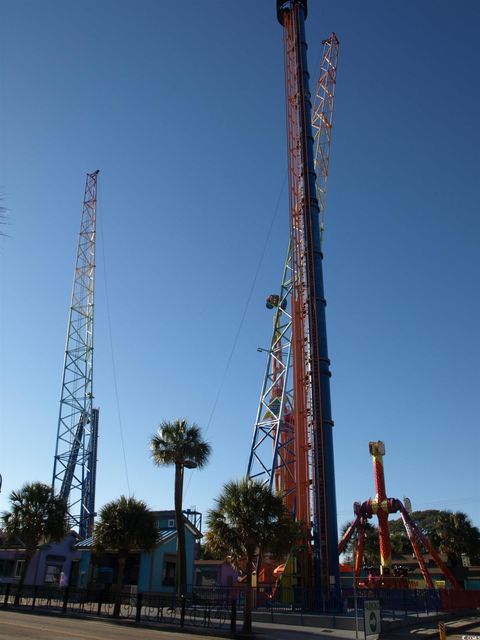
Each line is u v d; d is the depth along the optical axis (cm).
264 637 2645
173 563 5125
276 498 3111
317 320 5266
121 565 3691
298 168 6294
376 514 5981
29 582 5294
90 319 9362
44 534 4372
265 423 5547
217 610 3400
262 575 5181
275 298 6381
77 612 3500
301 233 5878
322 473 4709
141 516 3766
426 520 10844
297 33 6831
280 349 6050
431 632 2947
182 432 4462
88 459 8469
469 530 6788
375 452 6178
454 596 4369
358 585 5041
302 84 6519
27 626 2544
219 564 5994
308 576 4478
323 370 5081
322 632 2894
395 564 7850
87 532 7838
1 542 5794
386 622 3012
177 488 4416
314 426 4875
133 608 3872
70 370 8862
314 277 5456
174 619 3216
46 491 4478
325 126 7606
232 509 3036
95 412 9019
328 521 4541
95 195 10288
